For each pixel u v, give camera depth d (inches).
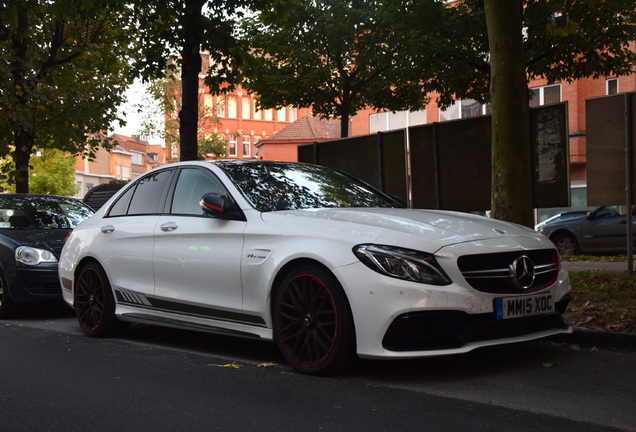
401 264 166.4
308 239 181.9
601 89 1160.8
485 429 132.5
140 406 157.2
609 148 364.8
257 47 746.8
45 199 389.4
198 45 456.8
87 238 265.9
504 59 292.0
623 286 296.5
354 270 169.3
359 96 772.6
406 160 519.5
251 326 198.2
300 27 706.2
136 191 256.5
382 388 165.8
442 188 495.5
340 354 173.6
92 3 490.6
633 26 551.8
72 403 162.1
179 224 224.4
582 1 350.3
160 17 512.4
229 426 139.4
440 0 562.3
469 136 476.4
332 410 148.0
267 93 763.4
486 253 171.9
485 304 169.3
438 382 171.0
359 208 211.3
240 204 207.6
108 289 254.2
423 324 166.4
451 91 622.5
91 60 788.0
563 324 188.1
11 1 652.1
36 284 319.9
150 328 281.9
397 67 655.8
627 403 150.6
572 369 183.5
